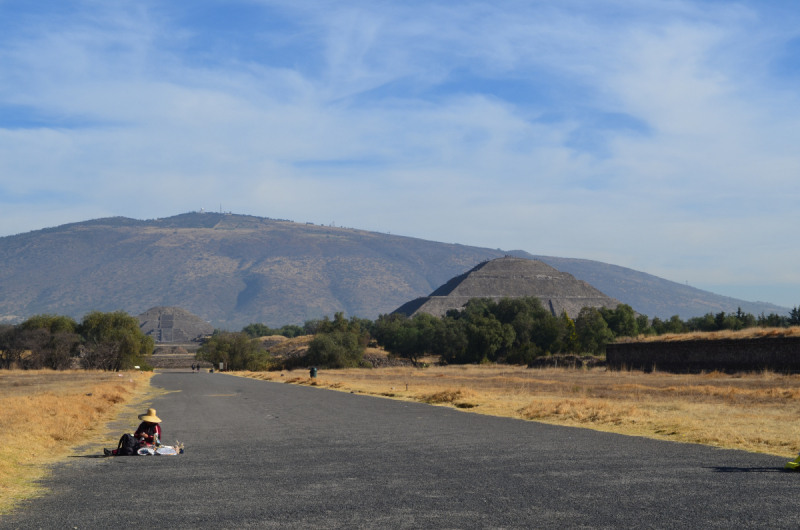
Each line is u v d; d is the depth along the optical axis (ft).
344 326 569.23
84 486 34.68
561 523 24.79
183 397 127.54
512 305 611.88
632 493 30.09
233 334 438.81
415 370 316.60
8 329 312.91
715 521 24.75
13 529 25.40
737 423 58.03
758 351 168.76
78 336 325.21
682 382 145.18
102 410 86.99
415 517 26.17
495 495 30.17
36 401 82.23
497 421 69.21
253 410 91.76
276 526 25.17
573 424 64.44
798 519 24.94
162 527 25.40
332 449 48.52
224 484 34.65
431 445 49.47
